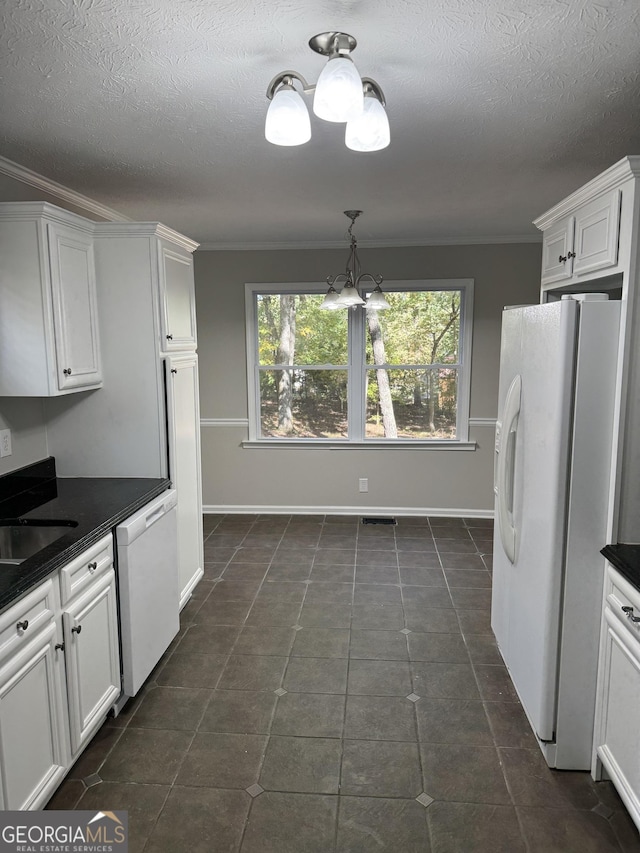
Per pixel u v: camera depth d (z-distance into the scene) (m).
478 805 2.04
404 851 1.86
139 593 2.59
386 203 3.68
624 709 1.89
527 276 4.96
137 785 2.13
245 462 5.39
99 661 2.30
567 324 1.97
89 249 2.90
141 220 4.15
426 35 1.60
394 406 5.27
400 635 3.20
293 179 3.08
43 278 2.48
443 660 2.96
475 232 4.70
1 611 1.67
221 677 2.82
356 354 5.21
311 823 1.96
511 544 2.58
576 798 2.08
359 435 5.31
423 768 2.22
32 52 1.67
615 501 2.01
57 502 2.66
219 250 5.14
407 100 2.06
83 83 1.88
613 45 1.66
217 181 3.09
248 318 5.21
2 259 2.48
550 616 2.12
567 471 2.04
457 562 4.23
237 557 4.35
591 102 2.08
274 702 2.62
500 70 1.83
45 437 3.12
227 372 5.30
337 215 4.04
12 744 1.73
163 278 3.02
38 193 2.99
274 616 3.43
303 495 5.38
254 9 1.46
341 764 2.24
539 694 2.20
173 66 1.77
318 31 1.57
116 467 3.12
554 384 2.05
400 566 4.16
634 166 1.85
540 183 3.20
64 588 2.04
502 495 2.73
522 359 2.45
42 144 2.45
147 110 2.10
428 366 5.19
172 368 3.13
